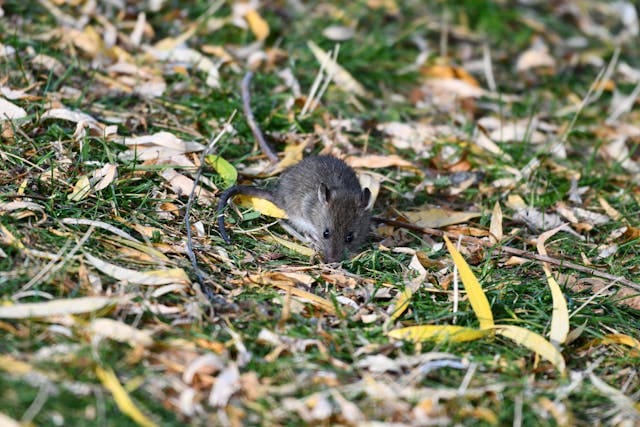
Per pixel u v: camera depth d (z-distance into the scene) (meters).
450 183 13.48
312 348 8.98
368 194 12.03
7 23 15.11
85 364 8.05
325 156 12.84
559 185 13.87
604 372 9.34
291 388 8.27
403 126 14.80
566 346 9.66
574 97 17.09
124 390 7.85
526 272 11.23
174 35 16.47
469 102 16.41
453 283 10.45
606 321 10.22
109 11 16.48
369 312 9.80
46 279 9.13
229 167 12.25
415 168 13.51
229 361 8.41
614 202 13.67
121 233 10.17
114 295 9.13
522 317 10.16
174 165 11.94
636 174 14.77
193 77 14.95
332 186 12.00
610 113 16.94
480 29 18.97
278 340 8.92
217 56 15.91
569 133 15.62
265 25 16.92
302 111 14.53
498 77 17.61
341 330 9.35
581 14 20.27
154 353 8.45
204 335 8.78
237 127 13.66
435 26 18.73
